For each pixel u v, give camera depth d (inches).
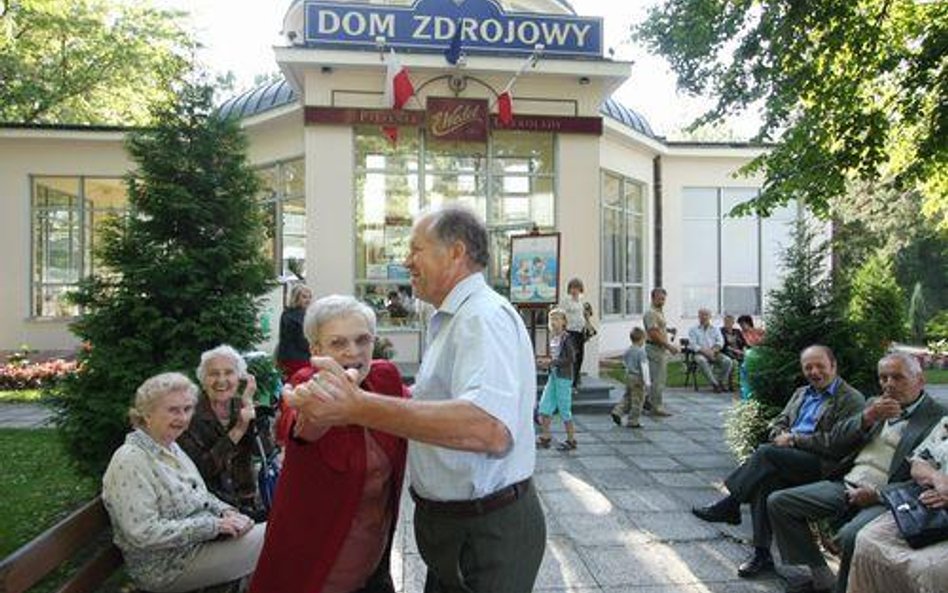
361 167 480.4
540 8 573.6
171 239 230.1
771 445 179.9
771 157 300.2
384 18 463.5
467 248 81.7
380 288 482.6
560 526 207.0
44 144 637.9
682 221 741.3
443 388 80.0
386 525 91.4
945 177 323.9
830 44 261.6
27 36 780.0
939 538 128.5
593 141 492.1
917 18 279.3
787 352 232.4
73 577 114.5
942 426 147.6
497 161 491.2
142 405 129.3
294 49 453.1
